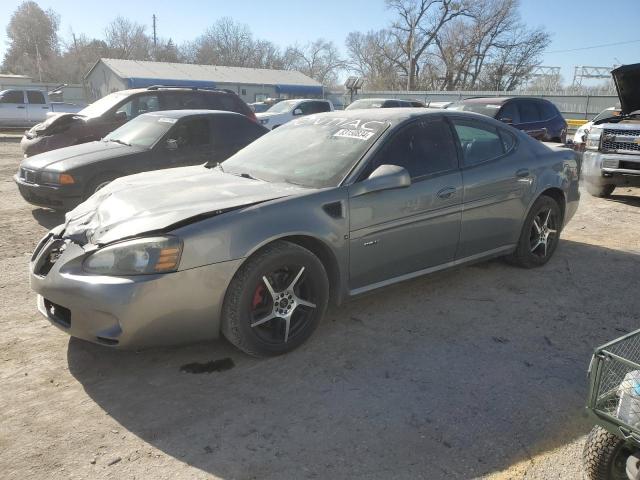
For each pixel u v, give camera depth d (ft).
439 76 196.44
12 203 26.63
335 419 9.25
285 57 258.98
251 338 10.73
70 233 10.89
